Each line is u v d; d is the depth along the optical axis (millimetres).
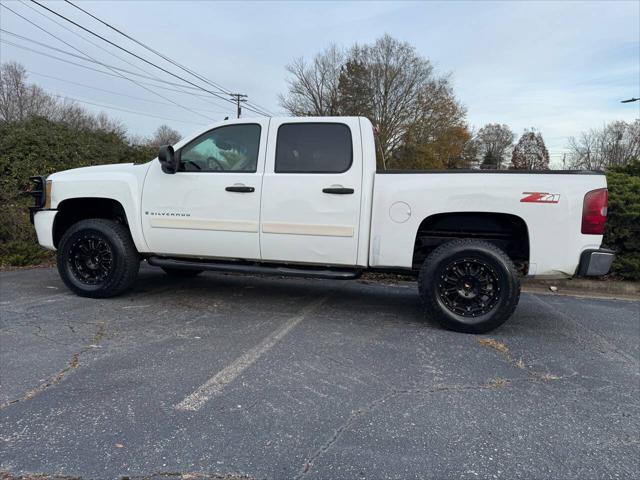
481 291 4148
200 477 2051
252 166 4594
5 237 7680
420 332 4230
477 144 50375
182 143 4789
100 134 12555
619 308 5594
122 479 2021
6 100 36250
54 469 2082
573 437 2471
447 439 2412
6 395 2783
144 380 3029
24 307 4742
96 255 5137
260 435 2400
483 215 4309
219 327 4219
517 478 2102
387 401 2822
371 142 4355
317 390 2945
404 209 4219
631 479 2113
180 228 4746
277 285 6180
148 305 4938
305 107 40781
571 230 3934
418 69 39281
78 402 2709
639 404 2896
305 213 4379
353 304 5266
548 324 4723
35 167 8938
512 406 2812
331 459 2207
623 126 51156
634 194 6426
